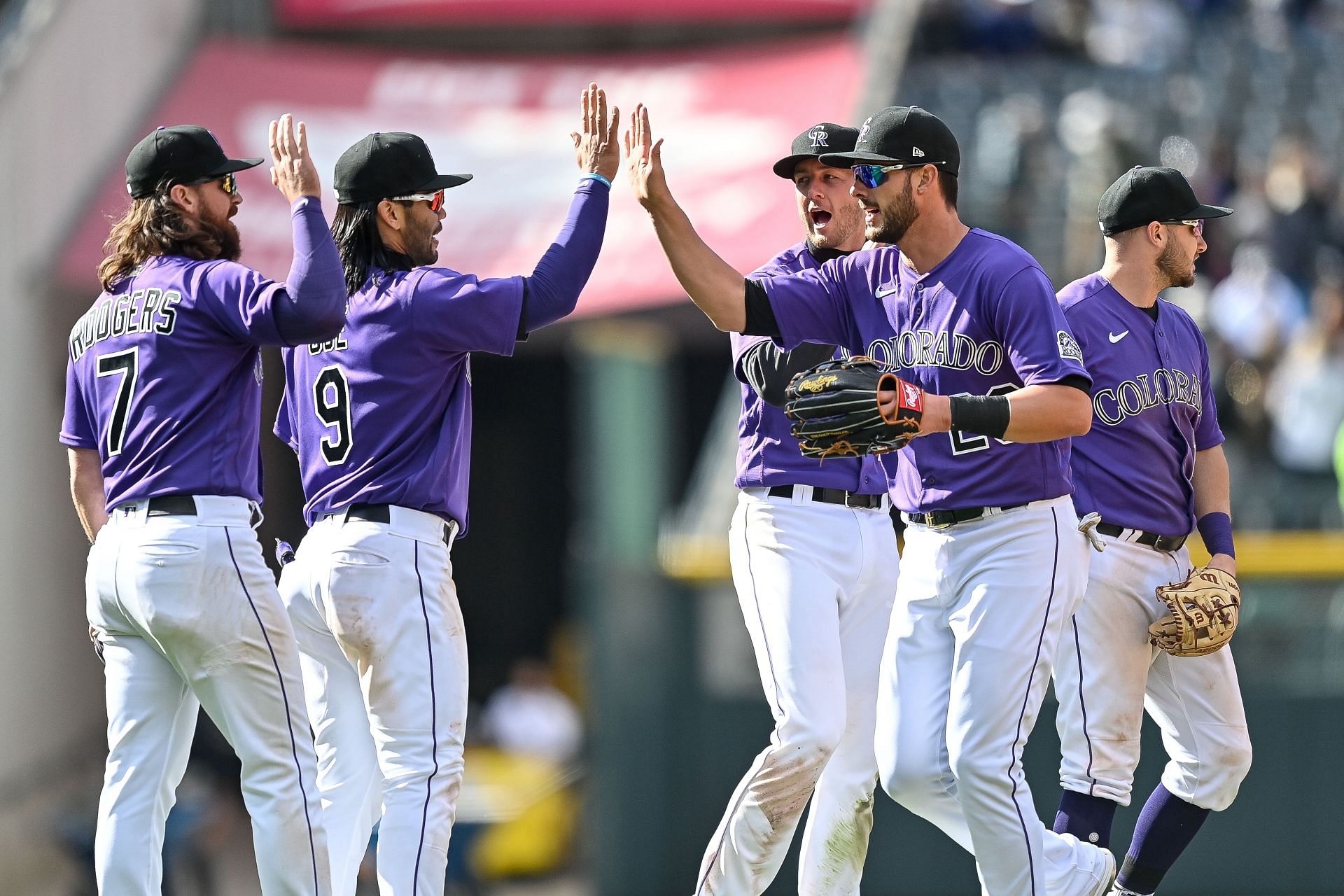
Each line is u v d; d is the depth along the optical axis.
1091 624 17.09
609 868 32.56
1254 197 45.34
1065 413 14.13
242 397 15.01
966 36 54.78
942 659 15.66
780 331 15.66
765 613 16.78
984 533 15.10
